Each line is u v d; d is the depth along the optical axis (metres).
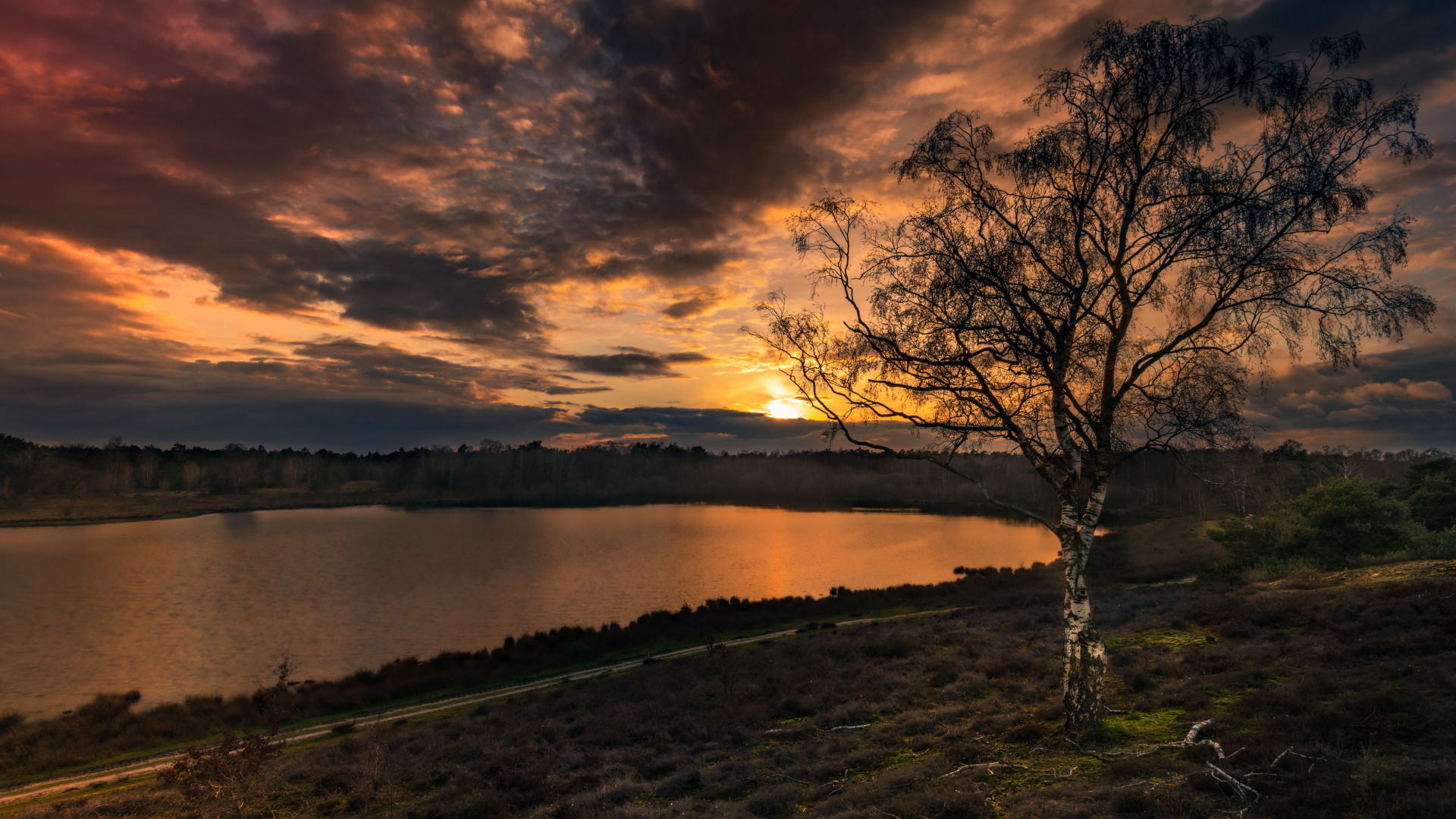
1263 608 20.41
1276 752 9.21
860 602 47.16
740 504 186.38
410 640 43.59
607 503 191.12
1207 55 11.02
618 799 13.31
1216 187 11.37
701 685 23.89
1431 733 9.14
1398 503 32.06
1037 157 12.09
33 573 72.75
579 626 46.91
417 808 14.49
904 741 14.06
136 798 16.83
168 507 170.62
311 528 124.75
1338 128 10.88
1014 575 55.38
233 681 35.25
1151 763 9.96
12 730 27.47
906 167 12.80
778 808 11.34
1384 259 10.77
